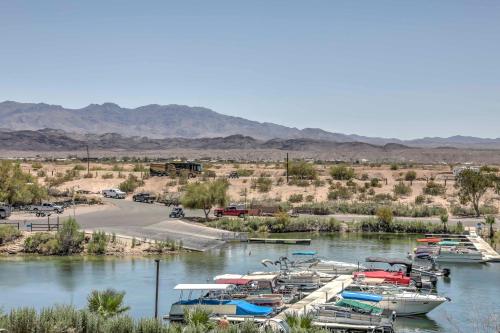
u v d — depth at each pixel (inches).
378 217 3599.9
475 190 4023.1
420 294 1894.7
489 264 2652.6
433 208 4069.9
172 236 3053.6
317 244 3088.1
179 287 1743.4
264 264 2337.6
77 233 2738.7
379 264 2496.3
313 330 1365.7
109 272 2327.8
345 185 5305.1
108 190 4968.0
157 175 5954.7
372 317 1627.7
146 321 1355.8
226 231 3376.0
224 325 1440.7
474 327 1688.0
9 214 3457.2
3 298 1930.4
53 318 1357.0
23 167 7160.4
